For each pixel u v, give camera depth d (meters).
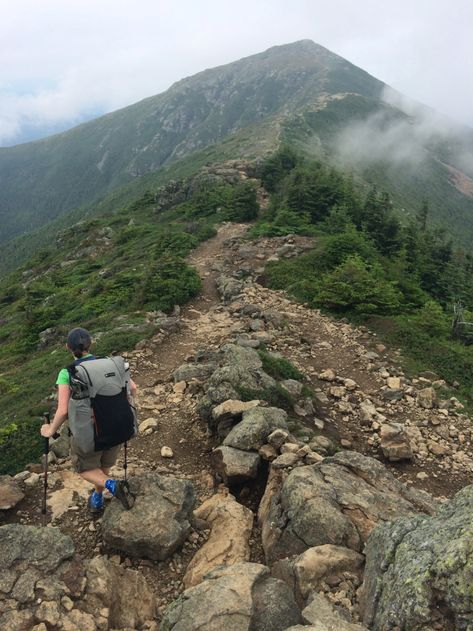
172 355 13.69
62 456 7.72
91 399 4.82
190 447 8.32
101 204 163.25
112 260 43.97
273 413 8.12
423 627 3.40
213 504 6.28
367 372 14.06
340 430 10.37
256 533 5.75
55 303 34.22
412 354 15.95
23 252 169.38
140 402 10.09
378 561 4.29
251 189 41.25
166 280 21.34
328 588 4.36
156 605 4.58
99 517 5.89
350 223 32.84
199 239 34.59
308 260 25.09
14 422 11.16
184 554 5.35
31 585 4.06
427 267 33.25
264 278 23.58
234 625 3.62
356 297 19.08
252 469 6.79
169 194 64.00
